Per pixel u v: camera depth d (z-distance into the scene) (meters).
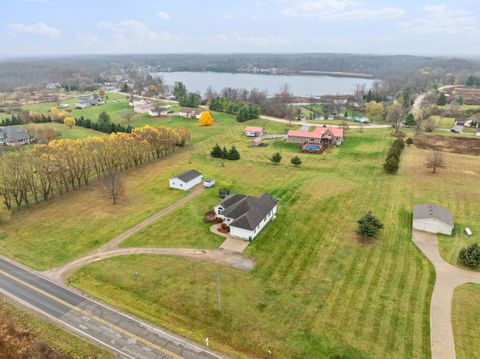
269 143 114.44
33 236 55.31
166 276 44.97
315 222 59.38
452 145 104.88
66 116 147.75
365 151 102.50
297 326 36.84
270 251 50.81
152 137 92.38
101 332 36.38
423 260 48.62
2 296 41.66
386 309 39.25
